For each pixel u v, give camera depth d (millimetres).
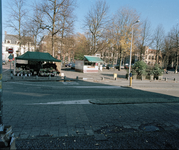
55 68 22062
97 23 31453
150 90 12469
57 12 22781
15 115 5176
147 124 4895
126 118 5352
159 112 6207
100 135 4004
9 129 2764
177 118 5594
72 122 4809
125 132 4242
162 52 48219
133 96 9523
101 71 33531
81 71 28094
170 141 3854
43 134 3928
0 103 2695
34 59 18500
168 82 20031
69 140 3695
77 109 6156
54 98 7992
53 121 4824
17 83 13023
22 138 3666
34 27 25219
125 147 3492
